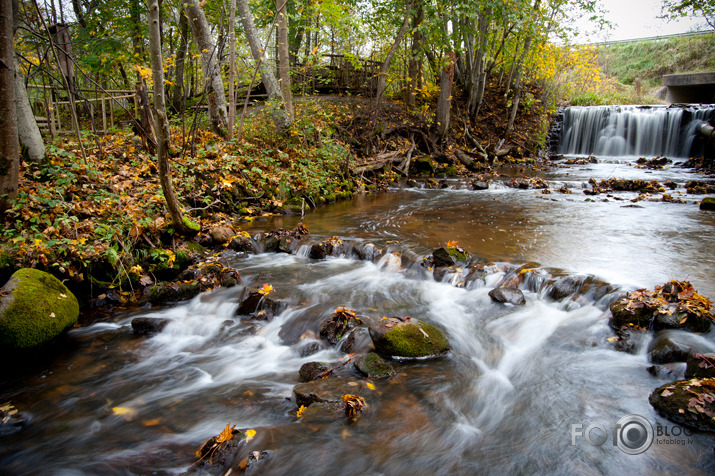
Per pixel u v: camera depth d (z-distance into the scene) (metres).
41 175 6.89
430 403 3.40
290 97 12.33
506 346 4.27
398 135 17.39
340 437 3.00
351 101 18.92
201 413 3.39
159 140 5.75
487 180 14.19
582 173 16.16
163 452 2.96
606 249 6.55
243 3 11.95
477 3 15.11
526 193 12.32
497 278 5.52
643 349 3.92
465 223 8.59
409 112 19.64
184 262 6.15
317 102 17.11
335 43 19.09
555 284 5.08
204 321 4.93
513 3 15.91
